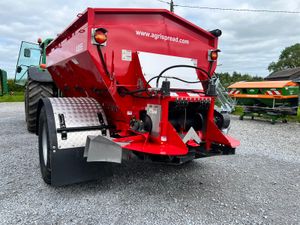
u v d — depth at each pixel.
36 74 5.41
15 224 2.25
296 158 4.82
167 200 2.83
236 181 3.52
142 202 2.76
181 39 3.53
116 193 2.96
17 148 4.76
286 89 10.03
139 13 3.13
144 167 3.92
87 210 2.54
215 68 3.88
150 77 3.10
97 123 3.19
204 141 3.40
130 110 3.13
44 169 3.14
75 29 3.21
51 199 2.75
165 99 2.84
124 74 3.07
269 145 5.93
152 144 2.86
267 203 2.86
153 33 3.26
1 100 18.62
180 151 2.62
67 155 2.86
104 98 3.41
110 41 2.94
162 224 2.34
